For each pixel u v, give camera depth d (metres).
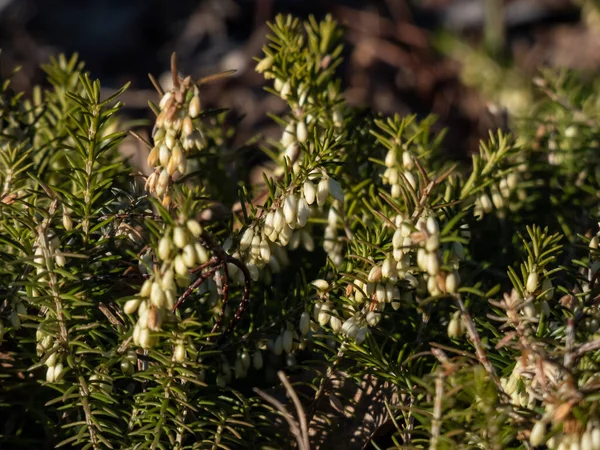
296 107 0.54
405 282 0.50
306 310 0.50
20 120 0.56
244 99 1.05
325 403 0.52
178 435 0.49
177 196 0.47
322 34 0.56
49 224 0.50
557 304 0.50
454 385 0.47
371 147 0.55
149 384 0.51
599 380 0.47
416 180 0.52
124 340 0.49
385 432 0.51
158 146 0.48
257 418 0.52
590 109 0.59
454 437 0.48
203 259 0.46
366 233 0.52
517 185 0.56
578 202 0.56
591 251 0.50
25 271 0.50
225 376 0.51
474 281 0.55
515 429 0.47
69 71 0.57
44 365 0.51
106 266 0.51
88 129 0.50
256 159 0.62
